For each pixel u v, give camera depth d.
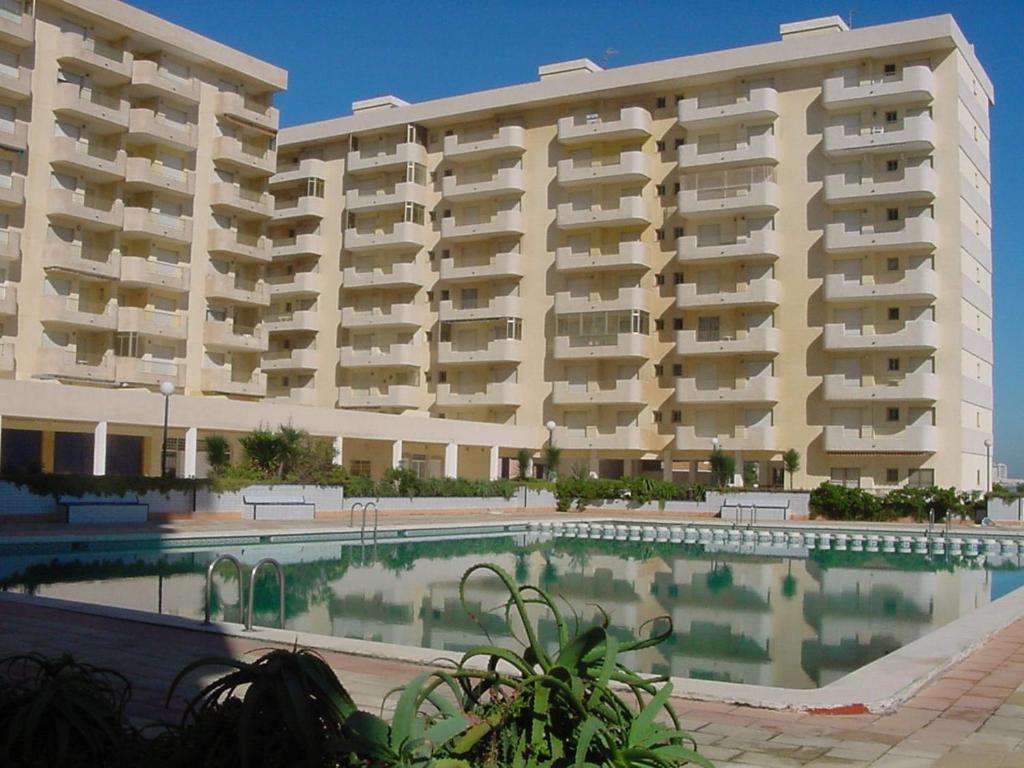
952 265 52.94
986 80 61.28
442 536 37.00
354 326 66.75
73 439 49.44
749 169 56.59
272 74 58.56
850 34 54.47
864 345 53.44
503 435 58.84
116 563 25.11
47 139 48.25
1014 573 27.42
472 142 64.31
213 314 56.38
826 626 17.39
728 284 58.25
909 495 48.84
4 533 27.52
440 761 4.81
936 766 7.62
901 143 53.03
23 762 5.84
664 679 5.61
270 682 5.45
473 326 64.94
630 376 60.72
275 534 31.69
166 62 53.62
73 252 48.75
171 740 5.98
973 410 55.62
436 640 14.84
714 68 57.66
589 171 60.62
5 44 46.38
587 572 26.22
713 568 27.89
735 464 55.44
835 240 54.19
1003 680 10.89
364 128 67.12
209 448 40.06
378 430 49.38
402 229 65.06
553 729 5.05
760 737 8.38
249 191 57.81
